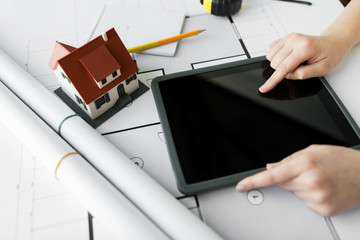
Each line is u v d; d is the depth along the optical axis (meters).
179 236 0.42
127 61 0.56
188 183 0.47
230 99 0.56
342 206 0.44
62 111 0.53
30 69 0.65
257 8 0.75
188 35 0.68
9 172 0.52
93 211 0.44
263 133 0.52
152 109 0.59
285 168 0.45
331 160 0.45
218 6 0.71
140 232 0.41
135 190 0.46
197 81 0.59
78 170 0.46
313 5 0.76
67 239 0.45
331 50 0.60
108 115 0.58
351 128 0.52
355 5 0.68
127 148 0.54
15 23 0.74
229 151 0.50
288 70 0.58
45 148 0.48
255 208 0.47
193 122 0.53
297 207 0.47
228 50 0.67
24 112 0.52
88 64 0.51
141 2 0.78
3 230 0.46
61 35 0.71
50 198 0.49
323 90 0.58
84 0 0.79
